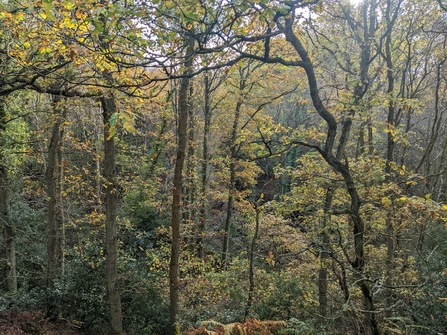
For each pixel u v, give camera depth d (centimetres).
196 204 1294
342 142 720
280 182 1770
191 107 1292
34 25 450
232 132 1303
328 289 855
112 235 751
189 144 1324
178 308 863
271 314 762
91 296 822
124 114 283
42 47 391
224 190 1378
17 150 912
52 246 898
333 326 608
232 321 753
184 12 267
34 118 1073
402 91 967
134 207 1491
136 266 967
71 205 1162
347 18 718
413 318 679
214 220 1930
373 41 748
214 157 1406
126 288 870
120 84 392
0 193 826
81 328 821
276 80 1216
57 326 793
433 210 448
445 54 934
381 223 802
